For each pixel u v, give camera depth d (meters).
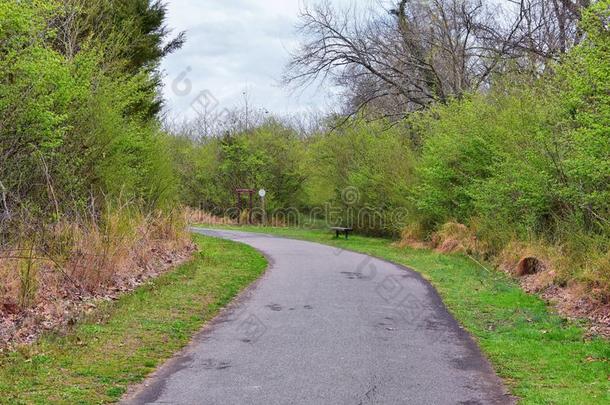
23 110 9.57
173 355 7.32
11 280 8.94
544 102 13.84
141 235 13.95
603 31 10.08
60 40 12.54
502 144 16.20
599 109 9.75
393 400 5.80
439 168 19.36
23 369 6.42
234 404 5.64
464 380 6.48
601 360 7.35
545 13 23.14
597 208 11.54
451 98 20.92
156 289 11.45
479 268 15.71
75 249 10.66
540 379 6.58
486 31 26.20
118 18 16.47
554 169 12.85
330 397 5.86
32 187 11.19
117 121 13.52
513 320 9.65
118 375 6.43
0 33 8.82
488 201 16.64
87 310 9.34
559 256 12.34
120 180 14.16
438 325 9.23
